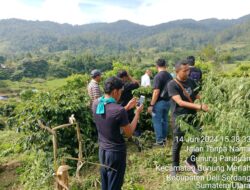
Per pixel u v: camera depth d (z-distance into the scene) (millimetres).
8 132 10180
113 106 4473
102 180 4785
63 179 4332
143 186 5879
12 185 6652
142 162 6988
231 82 4879
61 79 116375
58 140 7012
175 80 5586
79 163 4793
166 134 7910
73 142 7180
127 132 4535
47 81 113938
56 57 148875
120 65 17172
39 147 6977
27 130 7168
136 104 5547
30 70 122125
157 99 7555
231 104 4586
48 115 7082
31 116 7129
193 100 5660
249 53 170375
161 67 7512
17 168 7148
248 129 4141
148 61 152250
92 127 7645
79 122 7293
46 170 6293
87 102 7777
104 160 4637
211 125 4758
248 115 4438
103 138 4633
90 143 7297
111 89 4516
